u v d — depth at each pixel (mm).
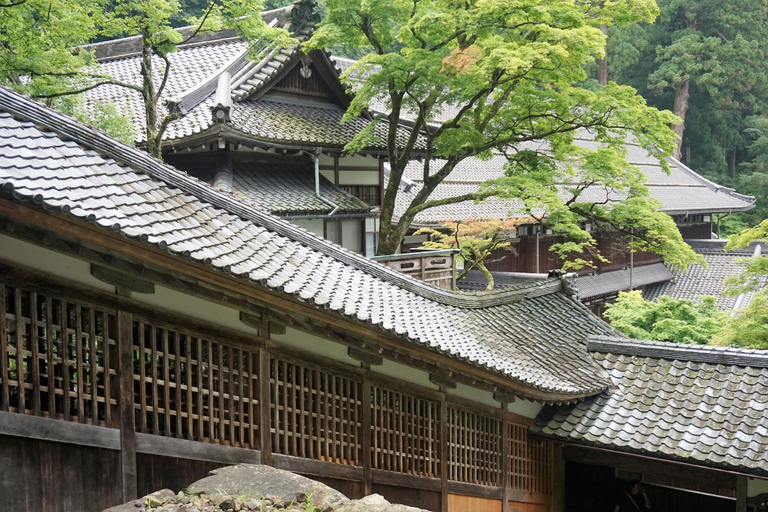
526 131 18719
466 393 9555
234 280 6113
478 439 9758
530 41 15188
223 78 14602
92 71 14914
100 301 5758
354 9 15312
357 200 15664
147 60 12133
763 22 46406
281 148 14312
